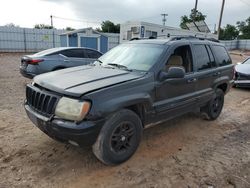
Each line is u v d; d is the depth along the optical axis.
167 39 4.54
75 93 3.00
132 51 4.42
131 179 3.19
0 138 4.18
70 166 3.40
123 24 19.56
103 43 25.56
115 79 3.46
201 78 4.76
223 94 5.79
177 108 4.23
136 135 3.60
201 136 4.72
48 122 3.09
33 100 3.50
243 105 7.39
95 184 3.05
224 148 4.23
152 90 3.71
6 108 5.89
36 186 2.95
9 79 10.09
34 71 8.13
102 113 3.04
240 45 56.41
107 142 3.21
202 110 5.52
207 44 5.24
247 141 4.57
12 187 2.91
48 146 3.93
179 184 3.12
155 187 3.04
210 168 3.54
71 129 2.92
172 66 4.07
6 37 30.61
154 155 3.85
